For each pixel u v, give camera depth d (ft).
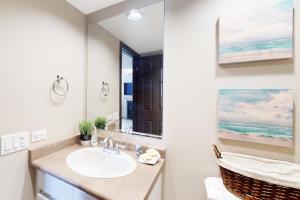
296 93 2.94
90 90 5.65
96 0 4.84
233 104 3.34
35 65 4.07
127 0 4.82
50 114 4.47
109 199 2.63
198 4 3.74
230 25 3.32
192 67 3.82
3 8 3.43
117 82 5.15
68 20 4.93
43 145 4.27
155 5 4.31
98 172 4.31
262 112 3.10
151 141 4.42
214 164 3.62
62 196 3.46
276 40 2.97
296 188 2.15
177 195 4.03
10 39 3.56
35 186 4.13
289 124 2.92
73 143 5.07
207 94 3.67
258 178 2.38
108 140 4.60
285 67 3.00
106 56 5.31
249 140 3.21
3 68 3.47
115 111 5.15
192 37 3.81
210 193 2.92
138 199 2.61
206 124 3.69
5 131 3.55
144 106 4.58
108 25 5.21
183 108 3.94
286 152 3.02
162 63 4.23
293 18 2.93
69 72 5.01
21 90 3.79
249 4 3.25
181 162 3.98
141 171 3.49
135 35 4.73
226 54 3.36
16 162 3.77
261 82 3.18
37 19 4.08
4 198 3.60
